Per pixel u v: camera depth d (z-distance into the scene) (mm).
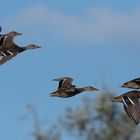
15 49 28234
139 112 20766
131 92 21109
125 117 48938
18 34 28312
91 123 49250
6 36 27984
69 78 25062
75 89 26047
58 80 25047
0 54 28000
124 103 20969
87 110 49156
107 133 48906
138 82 21594
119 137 49281
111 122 49469
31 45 29203
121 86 21734
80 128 48750
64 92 25047
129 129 48844
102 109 49031
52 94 25078
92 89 26625
